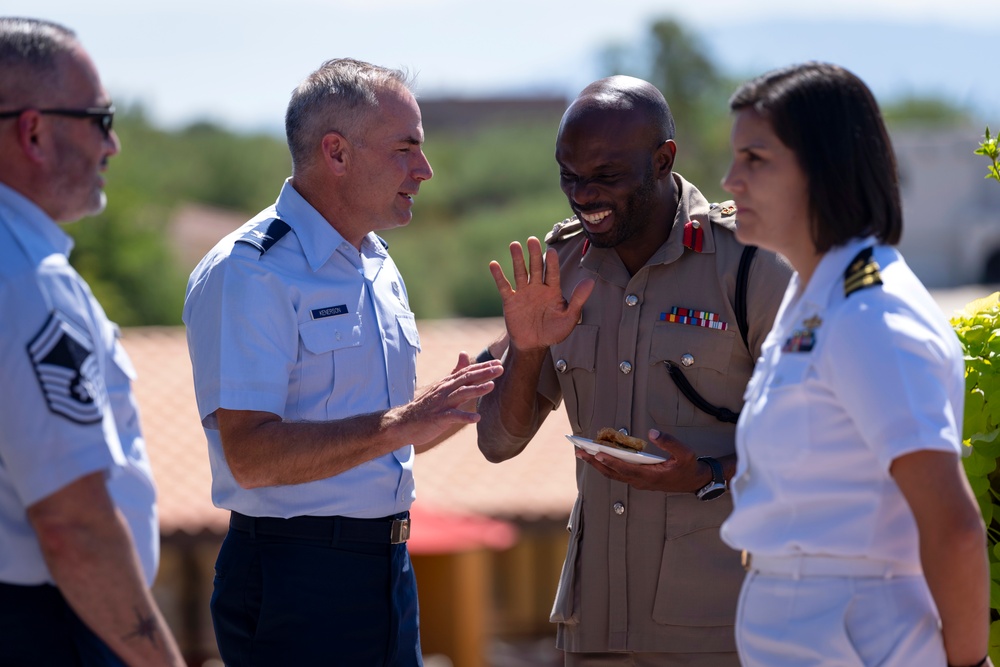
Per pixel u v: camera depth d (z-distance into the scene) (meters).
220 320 6.65
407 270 111.38
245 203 123.94
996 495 6.86
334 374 6.87
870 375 4.46
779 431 4.71
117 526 4.80
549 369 7.34
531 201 126.19
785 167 4.75
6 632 4.88
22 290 4.73
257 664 6.77
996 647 6.70
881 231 4.74
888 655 4.57
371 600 6.88
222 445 6.63
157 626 4.89
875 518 4.59
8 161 4.91
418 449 7.58
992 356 6.88
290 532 6.76
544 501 24.86
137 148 117.69
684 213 6.85
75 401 4.72
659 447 6.39
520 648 31.17
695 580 6.71
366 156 6.95
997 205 102.38
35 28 4.98
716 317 6.71
